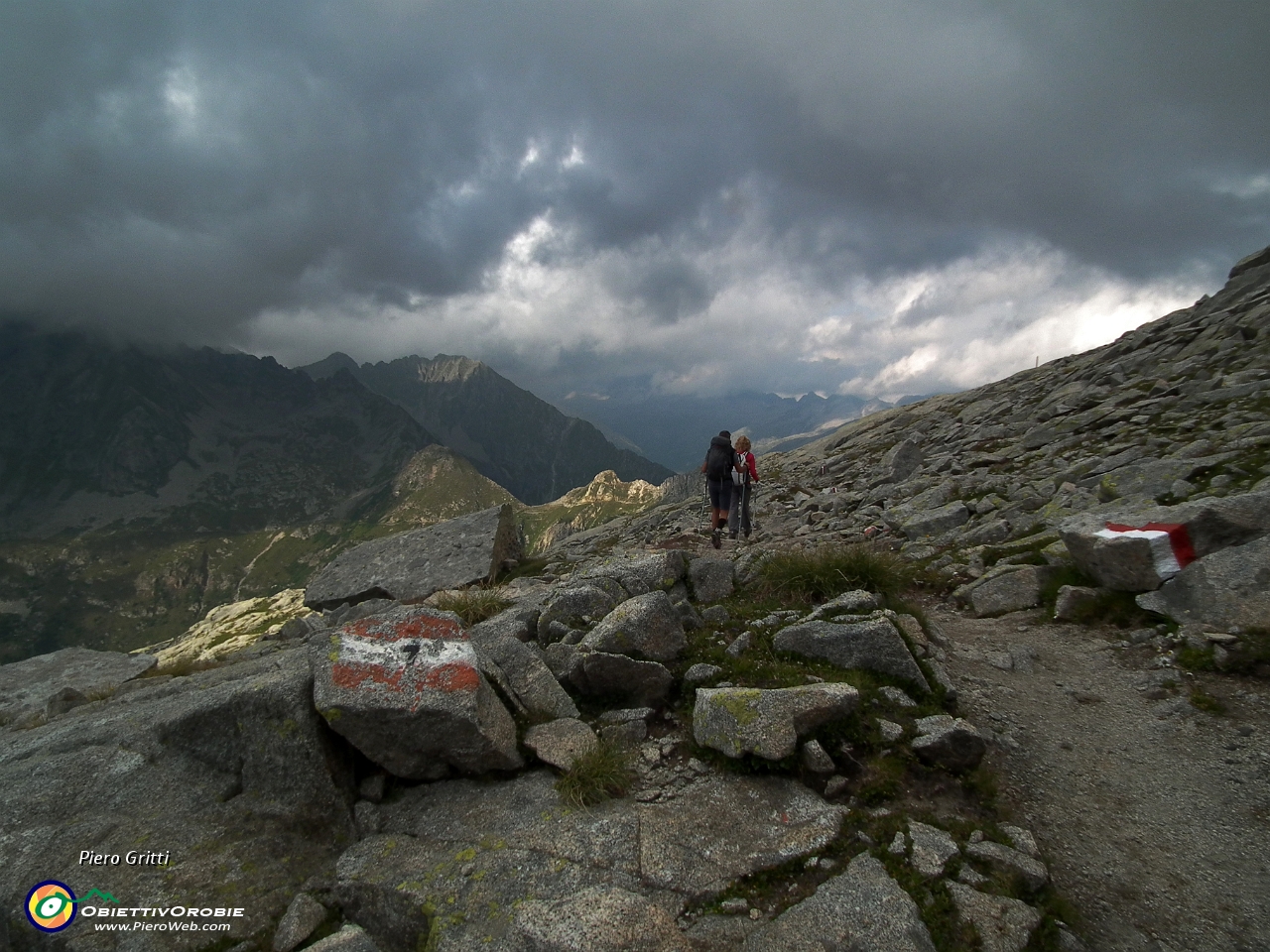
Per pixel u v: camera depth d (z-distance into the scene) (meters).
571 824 6.18
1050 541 12.91
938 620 11.67
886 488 22.02
